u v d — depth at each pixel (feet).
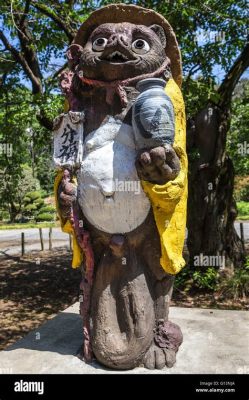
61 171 9.09
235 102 28.35
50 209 70.33
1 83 25.58
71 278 26.66
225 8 20.16
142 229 8.80
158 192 8.10
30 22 22.62
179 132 8.73
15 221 70.23
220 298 20.25
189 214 22.08
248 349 9.49
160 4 18.79
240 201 69.72
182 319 11.72
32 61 22.34
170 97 8.75
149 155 7.83
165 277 9.04
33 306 21.08
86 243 8.87
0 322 18.69
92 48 9.00
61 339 10.28
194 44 19.98
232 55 20.88
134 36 8.98
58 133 9.28
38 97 19.24
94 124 8.95
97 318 8.79
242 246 23.11
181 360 8.90
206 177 21.35
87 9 19.62
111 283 8.87
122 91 8.69
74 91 9.34
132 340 8.53
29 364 8.86
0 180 52.29
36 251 37.88
